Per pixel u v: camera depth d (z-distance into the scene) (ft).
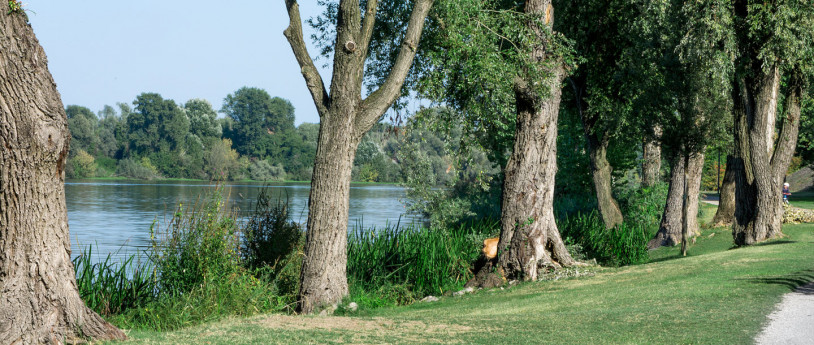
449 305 41.75
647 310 29.53
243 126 531.50
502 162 104.27
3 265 22.34
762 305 29.58
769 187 66.85
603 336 24.44
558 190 110.32
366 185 429.38
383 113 39.40
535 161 53.36
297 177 508.53
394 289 49.16
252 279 38.06
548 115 53.47
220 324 29.30
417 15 38.96
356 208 179.63
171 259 36.50
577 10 74.33
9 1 21.67
